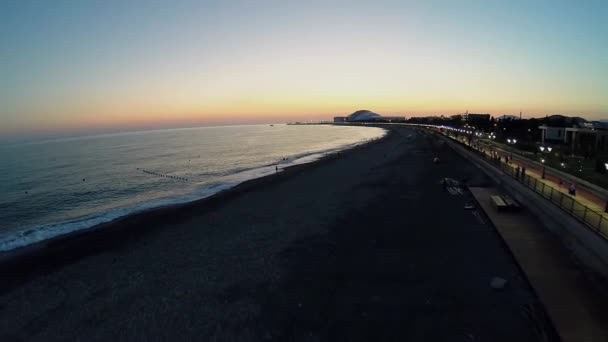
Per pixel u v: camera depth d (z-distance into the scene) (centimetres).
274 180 3575
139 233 1964
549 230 1572
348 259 1461
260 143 11519
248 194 2891
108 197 3441
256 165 5641
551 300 1020
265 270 1393
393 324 1002
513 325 961
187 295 1226
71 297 1253
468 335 933
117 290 1288
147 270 1449
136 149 10306
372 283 1249
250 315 1085
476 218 1873
